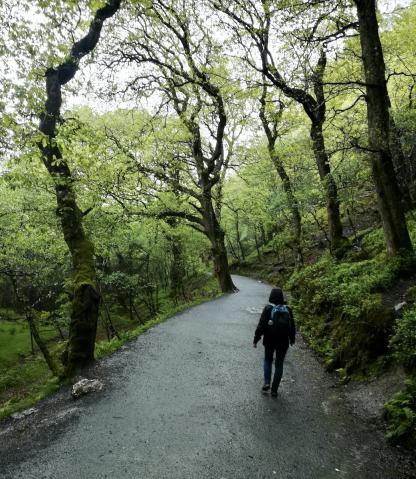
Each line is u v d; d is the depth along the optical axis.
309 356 8.87
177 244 27.47
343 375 7.09
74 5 8.62
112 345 11.05
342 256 15.04
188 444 5.09
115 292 25.80
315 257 22.81
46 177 9.33
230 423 5.62
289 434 5.18
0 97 7.43
